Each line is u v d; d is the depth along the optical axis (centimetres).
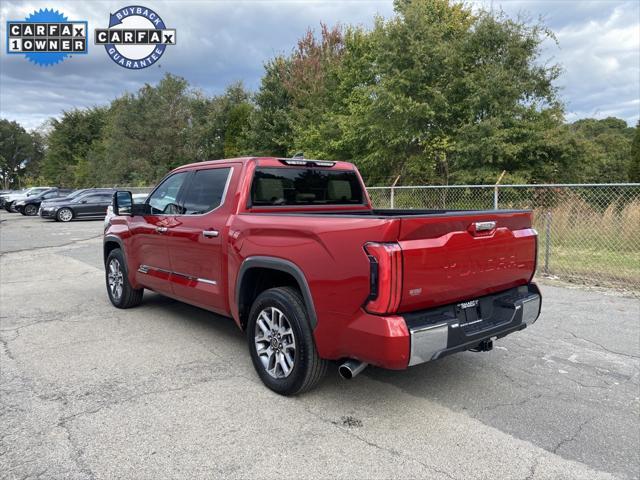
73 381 381
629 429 309
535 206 1145
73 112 6222
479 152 1495
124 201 558
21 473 255
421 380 389
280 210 438
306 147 2331
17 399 347
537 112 1552
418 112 1548
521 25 1556
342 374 305
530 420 320
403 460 271
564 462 270
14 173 9975
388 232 272
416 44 1550
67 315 591
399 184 1789
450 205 1266
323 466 264
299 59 2705
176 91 4106
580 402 349
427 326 285
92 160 5306
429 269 288
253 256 369
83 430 301
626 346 472
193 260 455
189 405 338
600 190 1016
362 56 2100
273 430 303
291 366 346
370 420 319
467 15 1938
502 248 344
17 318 577
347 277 293
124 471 258
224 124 3903
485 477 255
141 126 4141
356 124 1830
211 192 450
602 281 769
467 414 329
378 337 277
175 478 252
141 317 580
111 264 636
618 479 254
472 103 1544
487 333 326
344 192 509
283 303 343
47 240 1502
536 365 423
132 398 349
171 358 436
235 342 483
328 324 310
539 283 766
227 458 271
